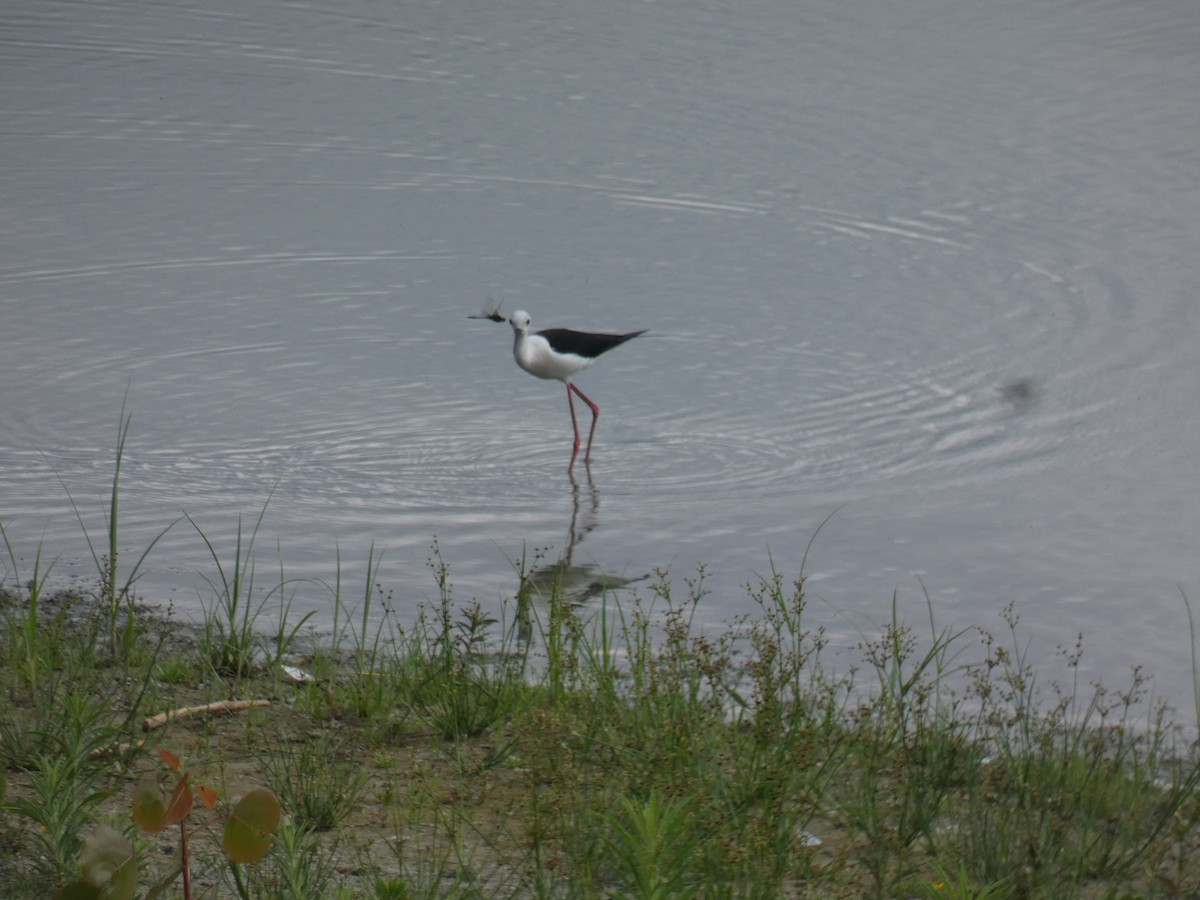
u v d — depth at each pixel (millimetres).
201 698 9031
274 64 32594
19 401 16578
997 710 8547
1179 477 14672
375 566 12383
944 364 18312
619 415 16938
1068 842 7062
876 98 29234
